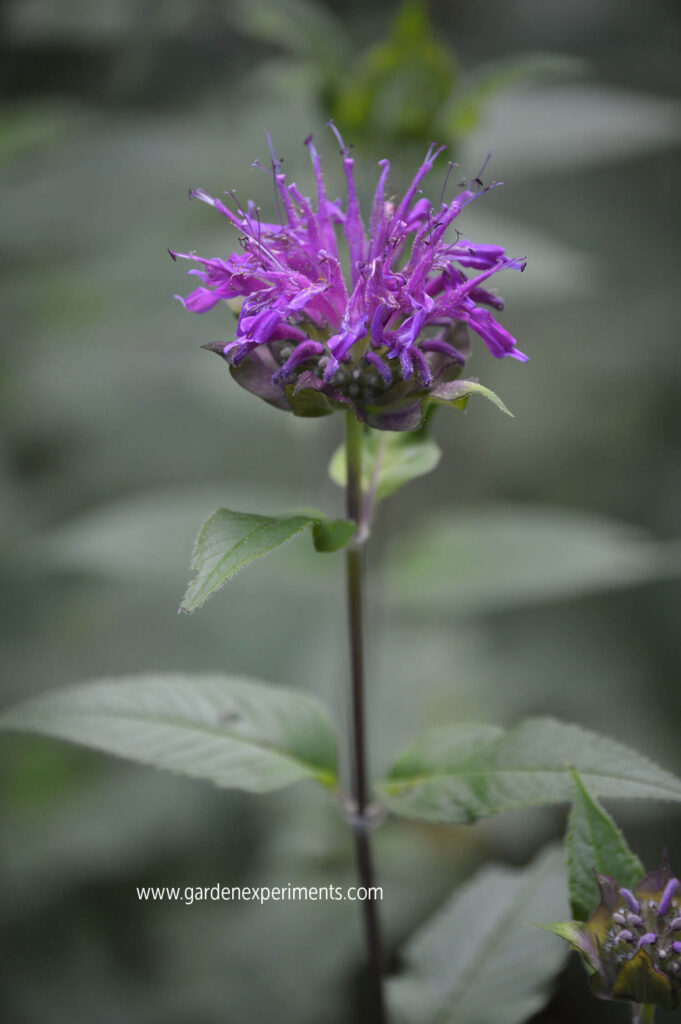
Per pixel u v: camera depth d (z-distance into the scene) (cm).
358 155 63
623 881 47
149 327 68
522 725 50
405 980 53
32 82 65
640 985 46
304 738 51
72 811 66
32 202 64
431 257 48
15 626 71
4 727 50
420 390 48
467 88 63
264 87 64
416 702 69
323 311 48
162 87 65
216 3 65
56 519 73
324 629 66
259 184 63
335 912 63
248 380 48
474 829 67
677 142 63
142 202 64
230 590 71
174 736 50
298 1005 62
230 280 48
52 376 72
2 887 65
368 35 71
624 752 49
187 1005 62
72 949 64
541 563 60
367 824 51
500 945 53
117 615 72
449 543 60
